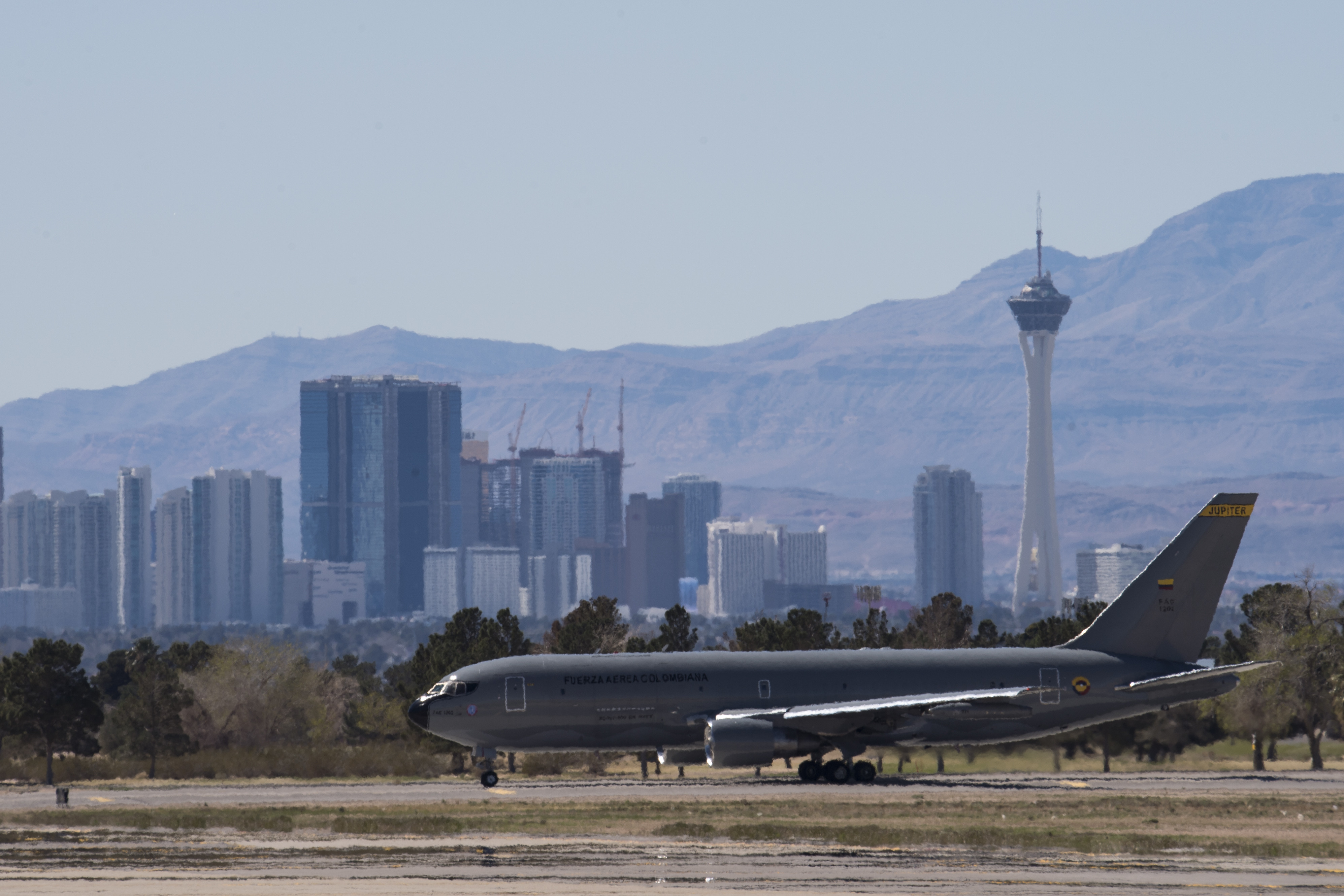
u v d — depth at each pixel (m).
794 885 141.88
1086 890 139.88
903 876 148.38
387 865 155.88
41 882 144.88
